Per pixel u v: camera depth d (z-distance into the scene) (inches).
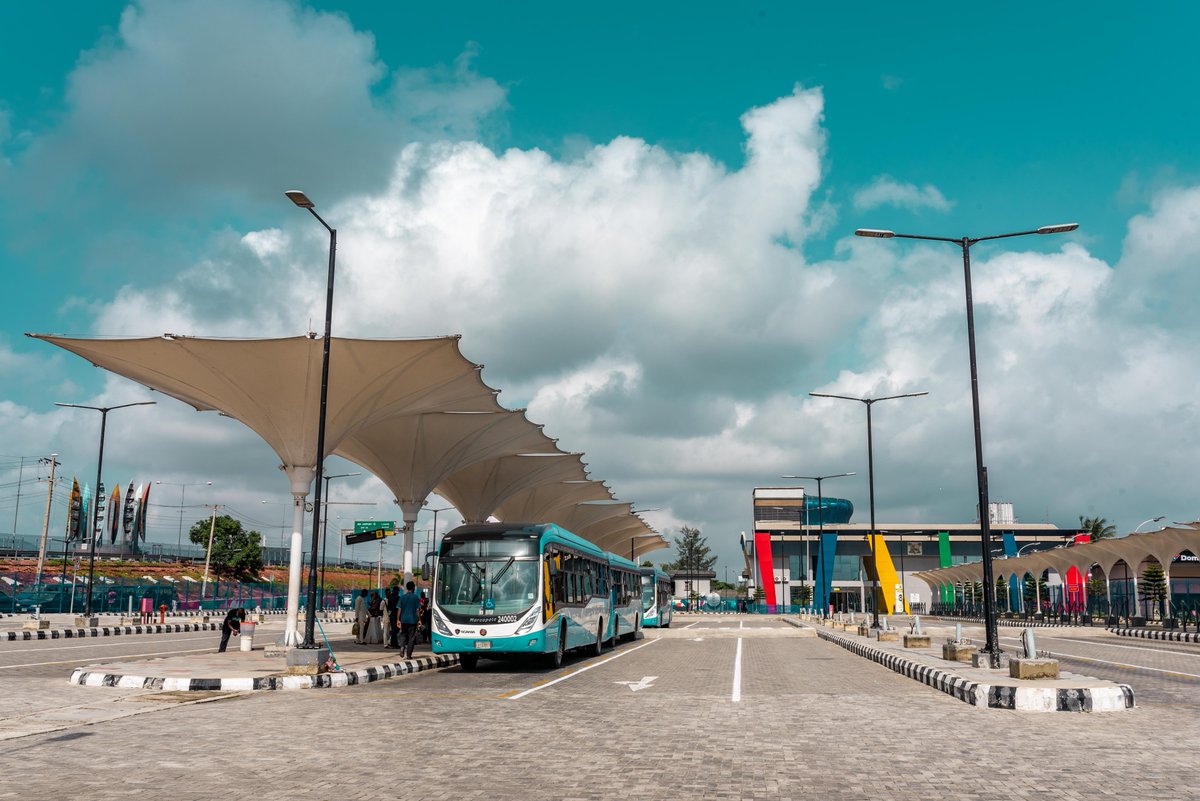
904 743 382.3
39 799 275.6
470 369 1015.0
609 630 1147.9
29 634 1318.9
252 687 627.5
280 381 939.3
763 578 3331.7
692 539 5846.5
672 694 589.0
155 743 383.6
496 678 727.1
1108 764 333.7
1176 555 1643.7
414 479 1346.0
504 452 1531.7
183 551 3828.7
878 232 767.7
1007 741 387.5
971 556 3695.9
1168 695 577.6
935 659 800.3
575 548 947.3
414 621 876.6
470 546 820.0
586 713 487.2
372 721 455.5
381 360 938.1
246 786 294.7
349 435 1023.6
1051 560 2242.9
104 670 684.1
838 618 1819.6
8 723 441.7
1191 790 288.2
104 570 3063.5
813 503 4153.5
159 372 954.7
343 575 4158.5
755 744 378.6
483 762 337.1
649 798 276.7
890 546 3735.2
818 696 573.3
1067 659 946.1
